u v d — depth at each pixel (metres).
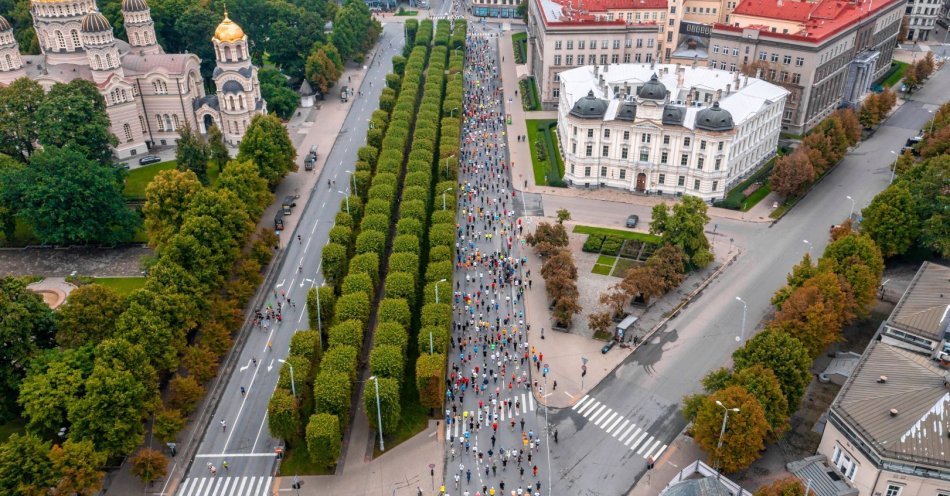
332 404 139.38
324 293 170.00
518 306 184.38
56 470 120.25
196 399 145.38
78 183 199.38
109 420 129.12
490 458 140.25
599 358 165.88
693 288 189.75
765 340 141.25
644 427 146.88
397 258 182.00
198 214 186.50
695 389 156.12
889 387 126.81
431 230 196.50
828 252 177.88
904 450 115.06
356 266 180.12
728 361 163.50
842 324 162.75
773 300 169.88
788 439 141.00
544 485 134.00
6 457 117.75
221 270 181.75
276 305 185.50
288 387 144.38
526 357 166.38
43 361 139.62
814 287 154.88
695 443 142.25
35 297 153.00
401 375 149.75
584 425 147.75
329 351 151.12
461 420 149.50
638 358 165.62
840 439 125.38
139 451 138.12
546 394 155.88
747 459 126.31
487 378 159.38
